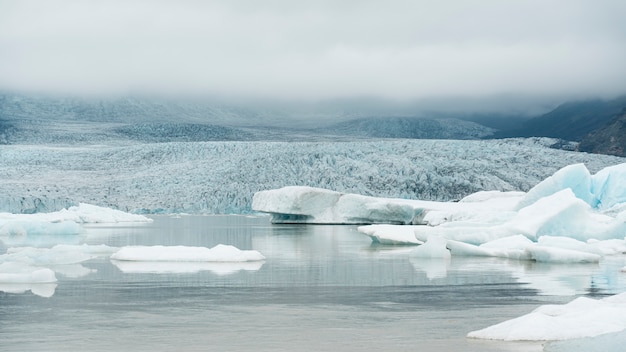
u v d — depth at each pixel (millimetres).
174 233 40750
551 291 15102
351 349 9633
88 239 34812
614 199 35375
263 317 12023
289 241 33312
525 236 25094
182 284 16266
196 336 10469
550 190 35125
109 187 100438
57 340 10188
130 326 11211
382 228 31703
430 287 15859
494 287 15789
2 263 19812
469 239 25453
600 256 22203
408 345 9836
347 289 15555
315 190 55406
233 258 21734
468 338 10250
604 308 10883
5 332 10734
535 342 9836
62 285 16000
